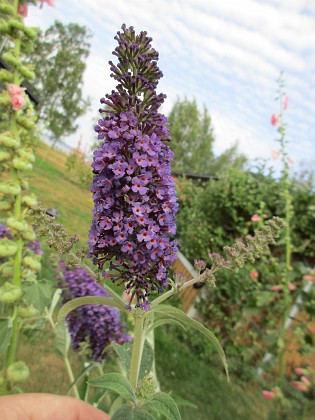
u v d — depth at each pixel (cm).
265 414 507
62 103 3334
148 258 138
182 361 623
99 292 247
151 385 145
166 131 147
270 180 655
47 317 288
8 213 241
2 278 254
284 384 419
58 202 1298
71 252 148
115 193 138
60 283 253
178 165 3416
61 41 3412
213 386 562
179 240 938
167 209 141
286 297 481
